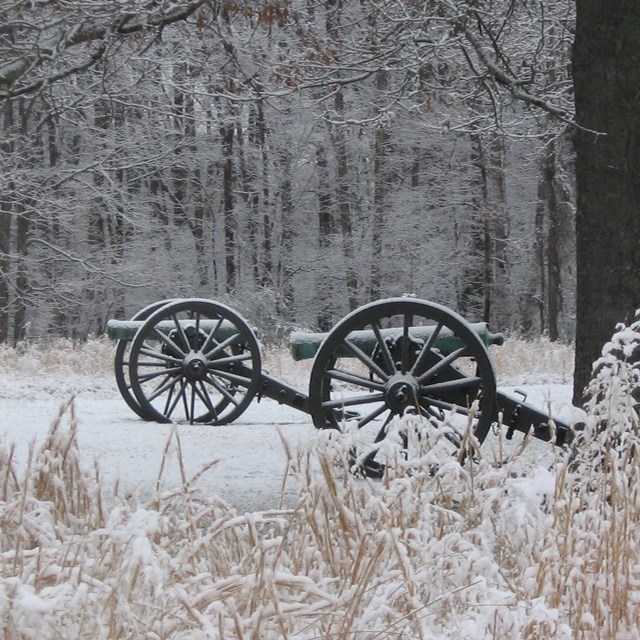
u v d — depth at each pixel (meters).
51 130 39.88
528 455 11.04
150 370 26.42
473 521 6.21
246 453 14.15
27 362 26.58
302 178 54.44
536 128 18.36
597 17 10.53
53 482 6.33
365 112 27.52
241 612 5.02
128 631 4.68
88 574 4.99
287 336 46.53
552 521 5.55
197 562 5.70
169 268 51.22
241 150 52.91
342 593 5.34
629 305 10.33
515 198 55.69
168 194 56.16
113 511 4.96
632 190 10.39
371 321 11.91
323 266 53.44
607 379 6.39
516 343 31.52
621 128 10.41
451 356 11.84
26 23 11.88
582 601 5.28
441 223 53.81
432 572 5.47
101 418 18.41
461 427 6.95
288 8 13.23
